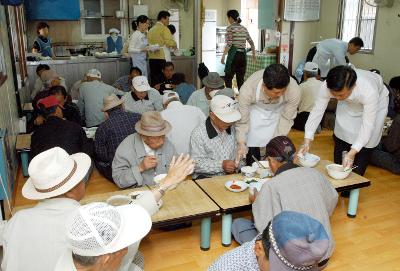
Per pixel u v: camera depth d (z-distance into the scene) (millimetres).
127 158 2684
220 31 10070
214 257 2502
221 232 2750
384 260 2521
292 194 1920
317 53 6266
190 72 7098
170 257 2506
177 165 1864
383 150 4180
